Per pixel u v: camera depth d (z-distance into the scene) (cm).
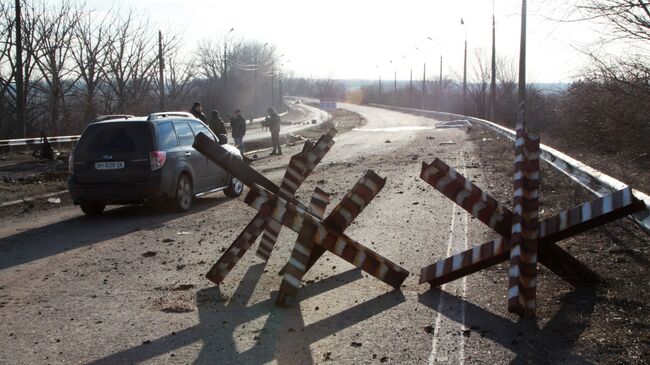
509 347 471
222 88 8038
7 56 3875
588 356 451
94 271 731
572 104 1739
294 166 668
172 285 662
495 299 588
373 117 7612
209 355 468
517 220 537
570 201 1105
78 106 4169
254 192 579
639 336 484
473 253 593
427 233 895
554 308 554
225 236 921
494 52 4250
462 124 4556
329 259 762
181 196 1172
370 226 953
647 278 629
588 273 609
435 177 591
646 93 1326
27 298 626
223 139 1355
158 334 515
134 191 1105
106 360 462
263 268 726
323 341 493
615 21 1162
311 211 614
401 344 482
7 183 1658
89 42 4275
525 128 557
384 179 616
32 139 2867
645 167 1448
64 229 1030
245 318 551
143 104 4716
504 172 1596
